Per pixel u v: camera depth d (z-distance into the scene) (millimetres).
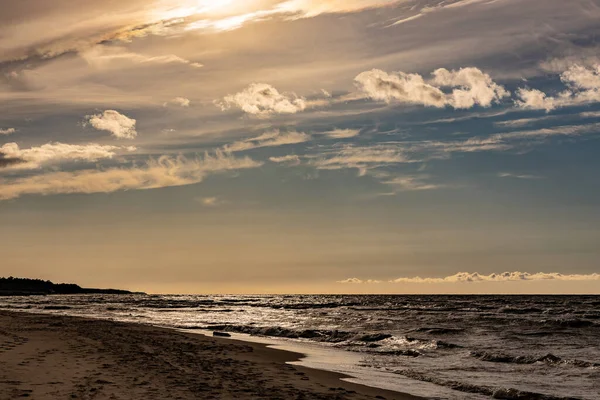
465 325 52000
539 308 91000
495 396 18297
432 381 20969
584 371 24078
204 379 17547
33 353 21391
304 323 56469
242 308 101688
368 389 18500
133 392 14422
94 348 24641
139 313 78812
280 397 15367
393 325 52781
